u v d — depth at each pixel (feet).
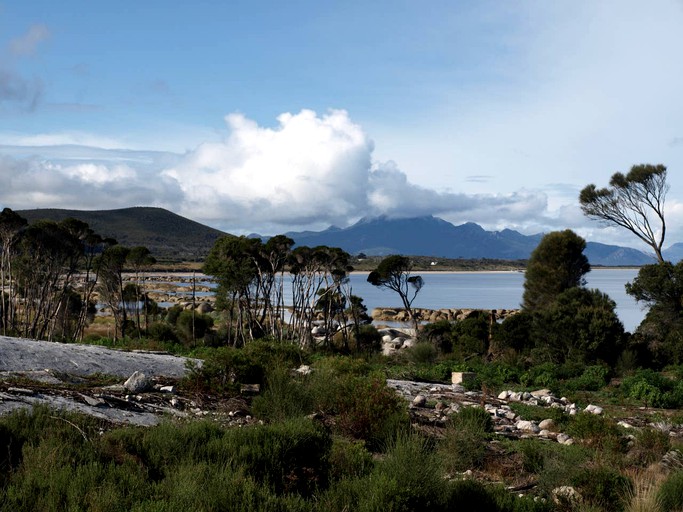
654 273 107.24
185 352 75.87
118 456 22.33
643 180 142.20
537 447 34.35
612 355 99.60
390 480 21.20
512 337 112.16
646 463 35.86
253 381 43.75
